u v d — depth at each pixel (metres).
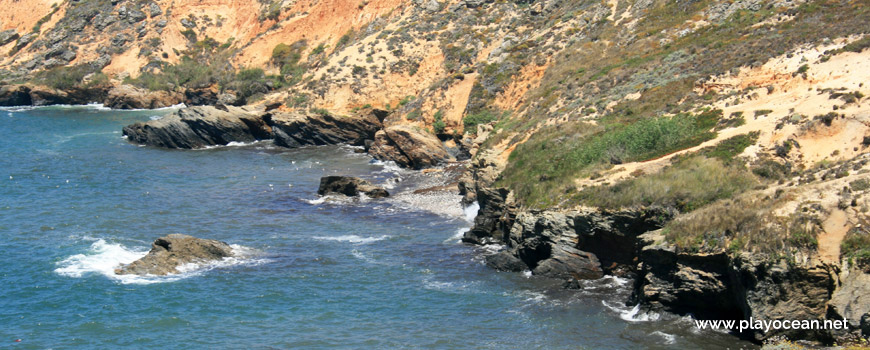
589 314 32.47
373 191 54.19
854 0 57.34
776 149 37.62
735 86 48.25
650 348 28.91
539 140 48.62
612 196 36.78
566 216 37.47
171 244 39.00
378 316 32.59
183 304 33.88
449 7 98.50
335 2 108.81
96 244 42.38
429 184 58.94
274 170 65.44
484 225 43.66
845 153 36.12
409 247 42.16
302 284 36.34
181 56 117.06
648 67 58.62
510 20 90.94
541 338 30.06
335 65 90.69
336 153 74.00
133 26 121.44
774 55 50.00
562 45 74.12
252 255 40.59
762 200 32.25
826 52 46.94
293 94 88.00
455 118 73.94
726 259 30.33
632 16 72.38
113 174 62.88
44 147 75.88
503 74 74.25
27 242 42.88
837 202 30.14
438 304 33.91
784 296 28.38
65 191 56.22
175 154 73.75
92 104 112.44
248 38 114.50
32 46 122.50
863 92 40.38
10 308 33.34
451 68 87.06
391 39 93.38
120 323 31.84
